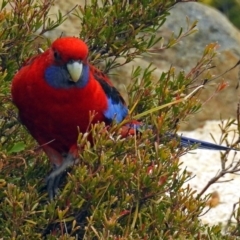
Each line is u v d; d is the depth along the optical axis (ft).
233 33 55.42
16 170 28.53
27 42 29.60
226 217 39.04
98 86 27.35
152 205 26.04
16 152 27.50
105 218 23.56
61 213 24.17
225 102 52.60
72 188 24.94
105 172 24.56
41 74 26.48
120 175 24.89
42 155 29.30
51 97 26.50
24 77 26.84
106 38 30.42
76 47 26.27
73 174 26.07
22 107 27.37
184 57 53.01
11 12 29.22
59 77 26.35
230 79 53.01
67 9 48.39
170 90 28.73
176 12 54.44
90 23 30.32
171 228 25.68
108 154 24.57
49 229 25.55
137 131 27.94
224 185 42.93
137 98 28.12
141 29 30.83
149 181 25.05
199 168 45.09
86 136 24.86
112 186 24.94
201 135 50.14
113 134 25.34
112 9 30.42
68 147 27.94
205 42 53.98
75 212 25.48
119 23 30.68
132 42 30.60
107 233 23.52
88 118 27.02
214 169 44.91
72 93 26.45
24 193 25.11
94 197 24.81
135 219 24.94
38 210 26.73
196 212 26.25
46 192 27.17
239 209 28.76
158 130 26.55
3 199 26.45
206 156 46.37
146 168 25.26
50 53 26.61
